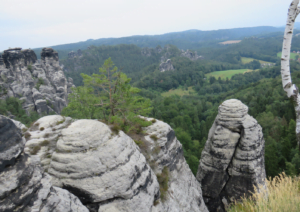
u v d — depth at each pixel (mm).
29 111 95188
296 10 9305
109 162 13586
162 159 20328
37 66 109750
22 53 103625
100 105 24984
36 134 16625
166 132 22188
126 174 13633
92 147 13812
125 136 16266
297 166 36969
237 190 24766
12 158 7246
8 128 7445
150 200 14688
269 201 9148
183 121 88000
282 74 10391
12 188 7156
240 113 23797
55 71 115125
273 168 37875
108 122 21656
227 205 25625
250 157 23297
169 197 17844
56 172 13422
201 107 127188
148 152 19797
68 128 14789
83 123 15375
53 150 16156
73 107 23922
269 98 91625
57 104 105812
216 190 26188
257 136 23469
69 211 9625
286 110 71312
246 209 10078
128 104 23062
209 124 79875
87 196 12969
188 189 21500
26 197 7730
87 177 13109
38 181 8469
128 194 13344
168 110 110688
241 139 23750
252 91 126562
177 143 24047
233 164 24391
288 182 9633
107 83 23453
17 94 97125
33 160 8812
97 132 14500
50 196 9141
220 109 25453
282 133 52531
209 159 26203
